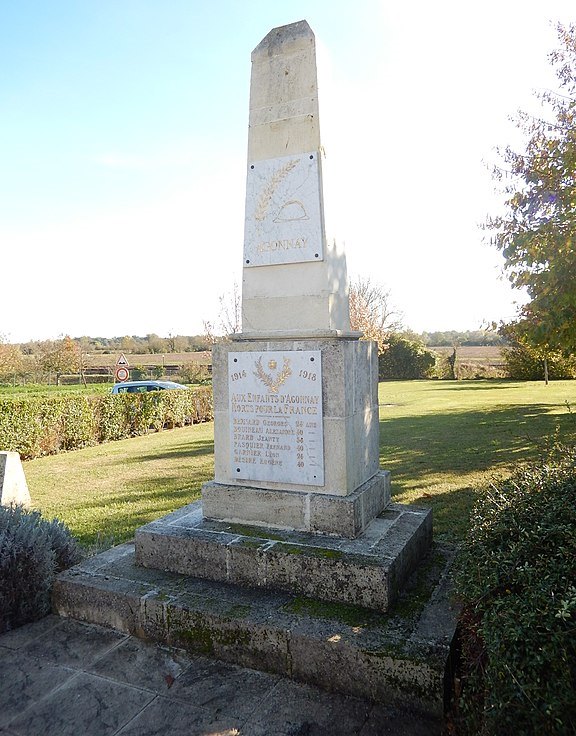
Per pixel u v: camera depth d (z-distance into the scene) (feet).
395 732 8.16
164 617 10.68
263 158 13.38
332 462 11.98
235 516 12.91
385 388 100.37
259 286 13.42
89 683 9.61
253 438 12.81
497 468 25.25
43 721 8.69
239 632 9.91
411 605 10.26
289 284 13.06
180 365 113.19
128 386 74.64
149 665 10.08
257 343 12.71
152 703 9.03
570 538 8.14
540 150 23.15
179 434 49.11
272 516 12.47
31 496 24.93
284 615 10.03
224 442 13.20
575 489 9.53
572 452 13.39
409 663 8.52
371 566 10.18
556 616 6.63
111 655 10.44
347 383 11.98
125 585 11.57
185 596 10.95
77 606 11.75
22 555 11.92
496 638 6.97
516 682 6.48
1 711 8.96
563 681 6.32
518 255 21.94
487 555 8.64
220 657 10.14
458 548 10.96
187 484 25.64
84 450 40.91
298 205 12.95
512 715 6.52
